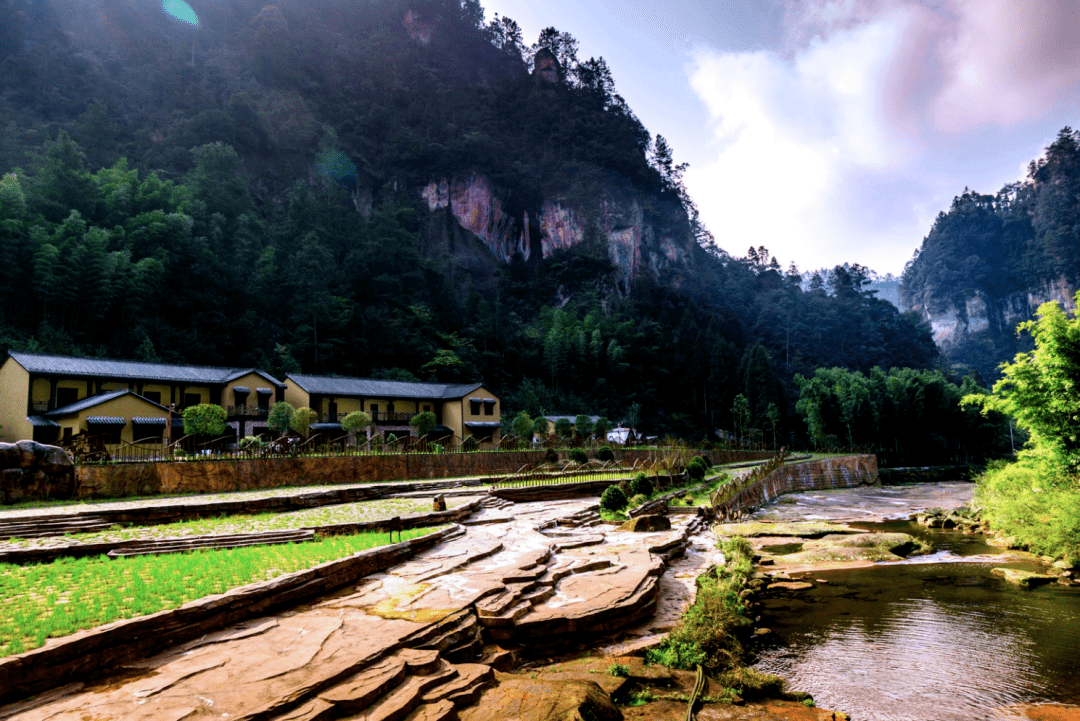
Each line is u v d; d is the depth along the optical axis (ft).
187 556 49.16
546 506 98.84
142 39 435.94
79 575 41.39
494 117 618.03
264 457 97.40
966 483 261.44
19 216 202.28
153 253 233.55
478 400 206.28
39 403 127.85
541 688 33.53
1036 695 40.78
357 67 557.74
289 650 32.09
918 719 37.11
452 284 414.00
